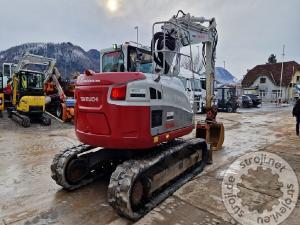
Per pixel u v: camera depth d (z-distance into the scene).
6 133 9.55
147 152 4.16
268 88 45.78
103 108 3.57
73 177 4.30
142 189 3.65
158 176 3.97
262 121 14.39
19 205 3.81
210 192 4.26
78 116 3.97
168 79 4.37
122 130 3.53
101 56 5.25
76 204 3.85
